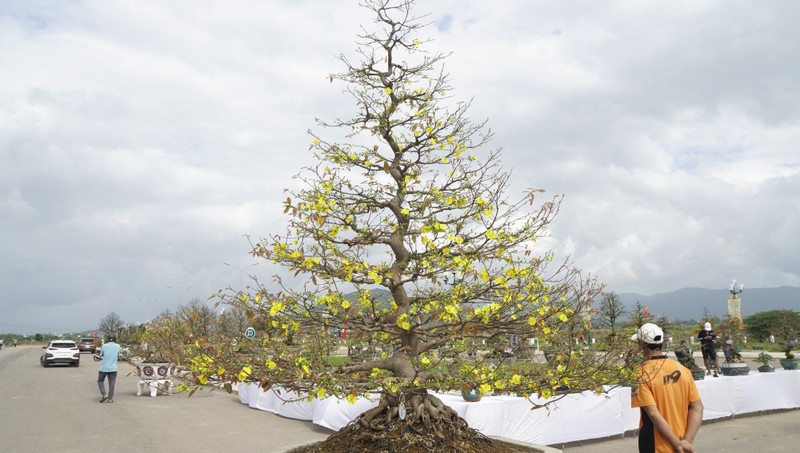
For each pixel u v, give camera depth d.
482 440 5.98
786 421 12.68
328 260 5.42
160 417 14.14
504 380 5.23
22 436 11.72
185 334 5.15
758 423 12.44
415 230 5.90
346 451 5.66
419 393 5.79
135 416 14.34
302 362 5.07
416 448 5.40
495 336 5.72
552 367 5.56
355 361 6.32
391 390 5.11
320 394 5.08
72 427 12.73
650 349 4.66
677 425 4.45
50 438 11.47
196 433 11.88
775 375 14.06
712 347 17.31
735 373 13.93
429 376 5.54
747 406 13.29
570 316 5.45
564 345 5.73
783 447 10.05
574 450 9.88
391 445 5.45
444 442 5.55
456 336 5.56
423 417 5.62
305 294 5.30
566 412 10.09
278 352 5.23
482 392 5.10
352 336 5.71
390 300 5.77
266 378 4.96
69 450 10.34
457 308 5.29
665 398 4.47
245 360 5.03
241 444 10.73
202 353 4.99
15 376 28.77
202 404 16.64
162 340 5.32
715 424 12.34
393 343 6.29
